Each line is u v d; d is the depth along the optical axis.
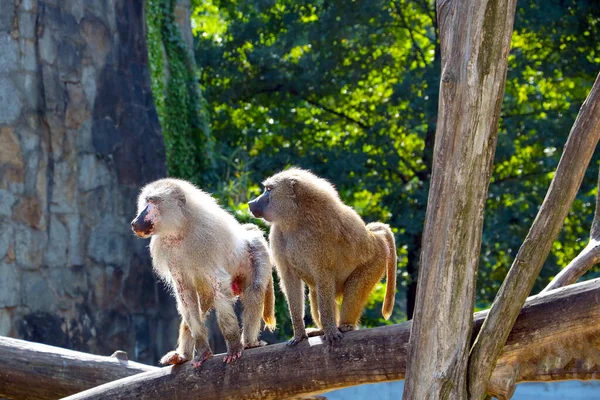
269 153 26.11
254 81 26.22
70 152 15.08
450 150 5.99
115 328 15.30
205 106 21.38
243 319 7.92
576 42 23.36
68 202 14.96
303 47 26.36
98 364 9.01
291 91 26.16
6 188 14.17
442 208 6.05
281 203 7.48
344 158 24.09
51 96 14.87
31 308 14.23
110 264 15.41
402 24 25.78
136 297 15.73
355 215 7.73
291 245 7.46
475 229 6.09
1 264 13.98
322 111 27.44
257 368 7.04
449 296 6.09
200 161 20.12
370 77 26.83
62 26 15.15
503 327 6.12
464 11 5.88
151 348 15.77
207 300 7.94
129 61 16.48
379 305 25.17
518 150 24.81
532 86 25.50
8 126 14.27
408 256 24.39
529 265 6.09
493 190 23.77
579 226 23.45
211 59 26.39
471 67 5.87
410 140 26.67
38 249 14.46
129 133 16.14
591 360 6.22
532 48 24.64
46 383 8.98
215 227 7.58
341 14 24.33
